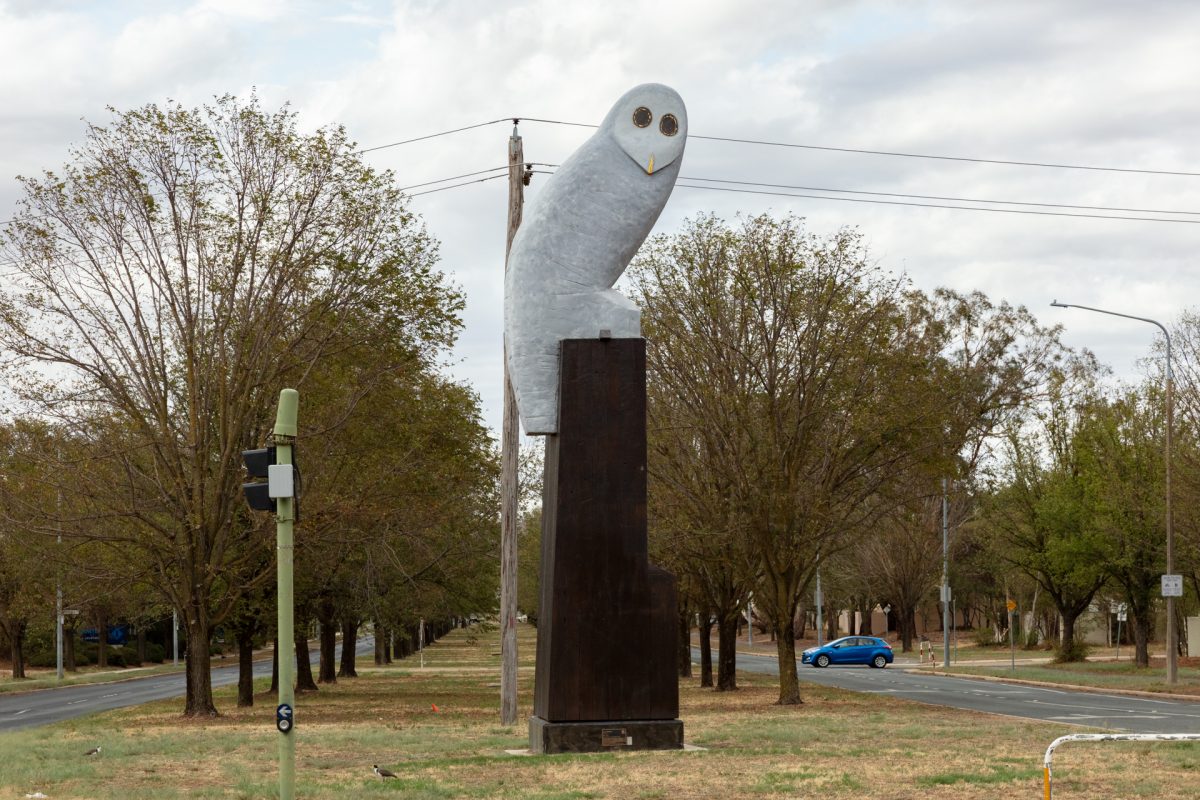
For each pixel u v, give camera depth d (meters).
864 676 49.69
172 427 29.19
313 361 28.78
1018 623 84.56
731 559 32.59
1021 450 55.22
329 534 30.66
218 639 90.88
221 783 15.18
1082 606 55.78
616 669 17.12
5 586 57.66
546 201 18.08
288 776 10.29
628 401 17.39
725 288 30.59
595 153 18.20
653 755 16.56
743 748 17.75
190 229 28.72
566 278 17.86
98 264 28.39
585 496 17.22
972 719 24.75
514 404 24.59
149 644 89.25
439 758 17.23
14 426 29.66
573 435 17.27
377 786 14.06
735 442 30.33
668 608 17.27
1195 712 27.59
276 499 10.43
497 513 42.72
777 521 29.92
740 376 30.25
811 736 20.14
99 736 23.27
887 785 13.52
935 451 30.16
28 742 21.73
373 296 29.00
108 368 28.78
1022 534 55.06
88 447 28.73
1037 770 14.73
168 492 29.64
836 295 29.95
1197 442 39.16
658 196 18.22
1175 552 46.38
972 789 13.16
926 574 74.06
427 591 44.09
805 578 31.28
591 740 17.03
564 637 17.06
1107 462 49.03
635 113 18.28
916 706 29.69
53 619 61.12
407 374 30.47
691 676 49.31
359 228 28.97
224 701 38.81
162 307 29.00
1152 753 16.88
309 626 42.31
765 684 42.50
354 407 29.22
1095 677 43.09
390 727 24.95
